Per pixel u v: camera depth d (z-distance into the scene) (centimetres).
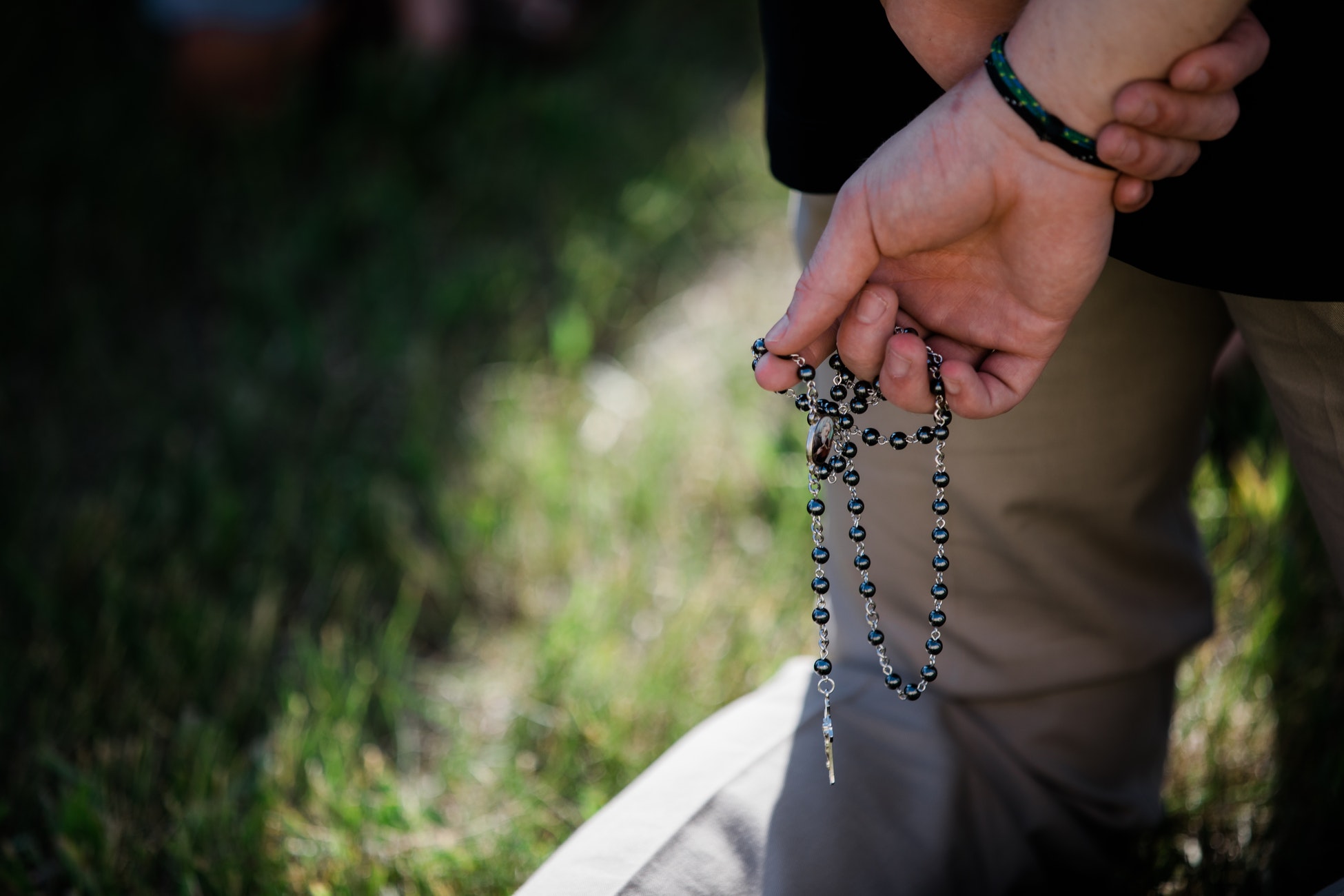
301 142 194
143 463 143
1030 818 101
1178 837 108
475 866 108
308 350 156
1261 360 92
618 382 153
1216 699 114
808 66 93
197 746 115
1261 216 86
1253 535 122
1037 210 83
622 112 199
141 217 180
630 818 98
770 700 103
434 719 120
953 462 98
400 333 160
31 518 133
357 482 137
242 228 182
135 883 108
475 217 179
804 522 127
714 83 207
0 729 117
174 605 124
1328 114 84
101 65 210
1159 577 102
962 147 83
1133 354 97
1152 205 88
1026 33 82
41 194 182
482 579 130
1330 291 87
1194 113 81
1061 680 101
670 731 116
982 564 100
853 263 86
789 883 95
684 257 172
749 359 149
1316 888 104
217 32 188
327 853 110
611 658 121
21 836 112
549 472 134
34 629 124
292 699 116
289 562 131
